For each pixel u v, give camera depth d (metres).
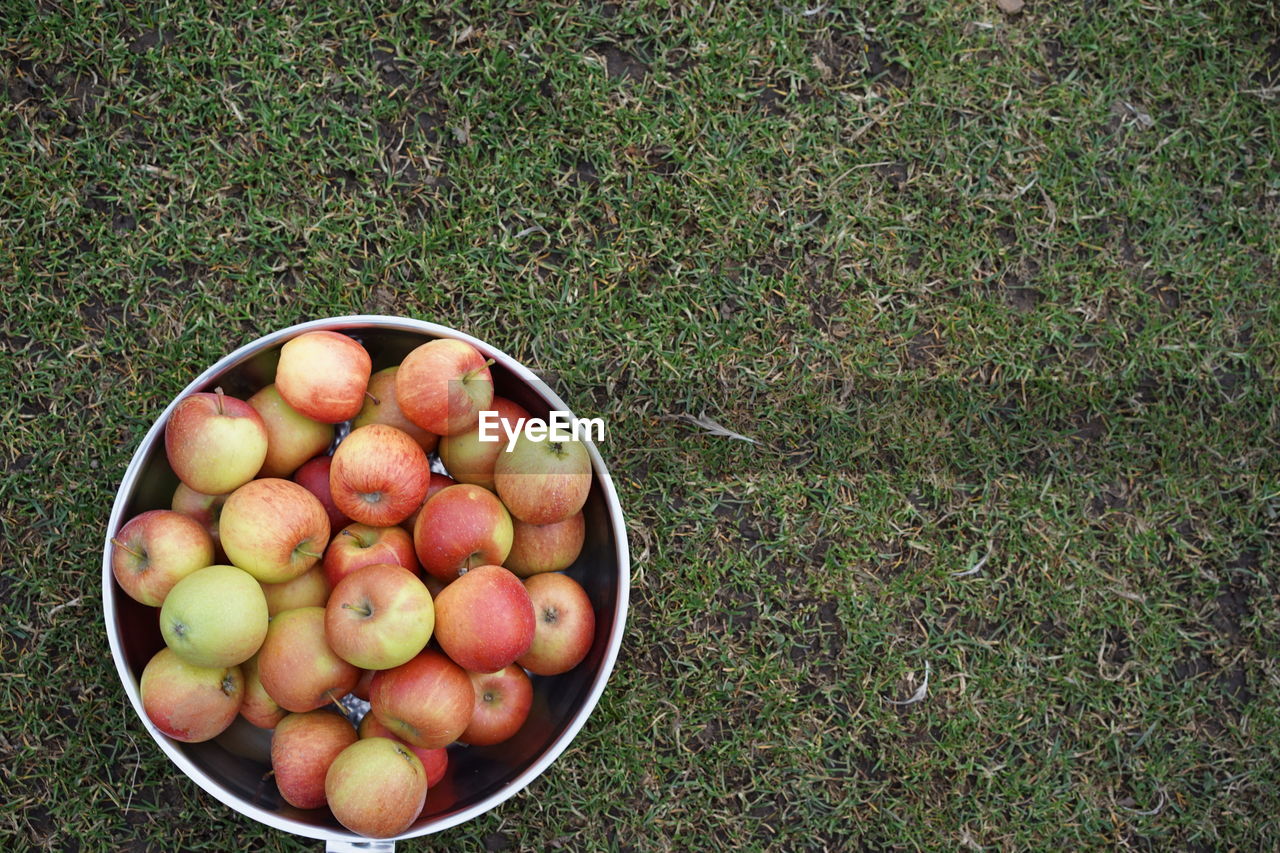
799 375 1.70
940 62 1.72
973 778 1.70
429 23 1.67
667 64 1.69
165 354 1.63
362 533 1.44
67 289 1.63
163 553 1.39
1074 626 1.72
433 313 1.66
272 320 1.64
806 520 1.69
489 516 1.43
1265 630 1.73
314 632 1.41
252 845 1.62
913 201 1.72
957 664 1.70
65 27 1.63
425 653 1.42
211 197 1.65
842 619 1.69
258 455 1.42
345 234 1.66
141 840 1.62
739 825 1.67
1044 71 1.74
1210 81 1.74
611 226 1.68
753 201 1.70
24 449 1.62
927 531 1.71
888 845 1.68
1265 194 1.73
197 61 1.65
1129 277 1.74
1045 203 1.73
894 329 1.71
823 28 1.71
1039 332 1.73
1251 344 1.73
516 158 1.67
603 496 1.49
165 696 1.40
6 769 1.61
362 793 1.39
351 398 1.44
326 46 1.66
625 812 1.66
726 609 1.68
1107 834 1.71
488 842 1.64
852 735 1.68
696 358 1.69
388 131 1.67
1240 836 1.71
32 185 1.63
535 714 1.53
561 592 1.49
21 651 1.62
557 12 1.68
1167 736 1.72
